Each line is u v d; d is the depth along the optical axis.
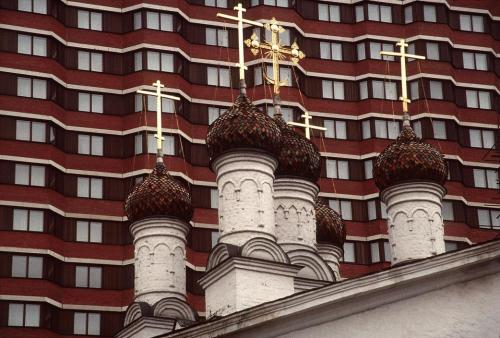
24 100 120.44
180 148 122.38
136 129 122.38
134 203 77.12
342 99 130.62
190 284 118.12
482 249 53.44
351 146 129.00
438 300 53.34
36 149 119.25
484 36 136.62
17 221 116.50
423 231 73.75
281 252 65.94
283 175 74.69
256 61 126.75
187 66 126.88
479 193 129.75
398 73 132.25
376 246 125.25
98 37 125.50
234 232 66.94
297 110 126.56
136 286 76.25
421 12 134.62
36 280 114.88
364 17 133.75
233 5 130.00
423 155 74.94
